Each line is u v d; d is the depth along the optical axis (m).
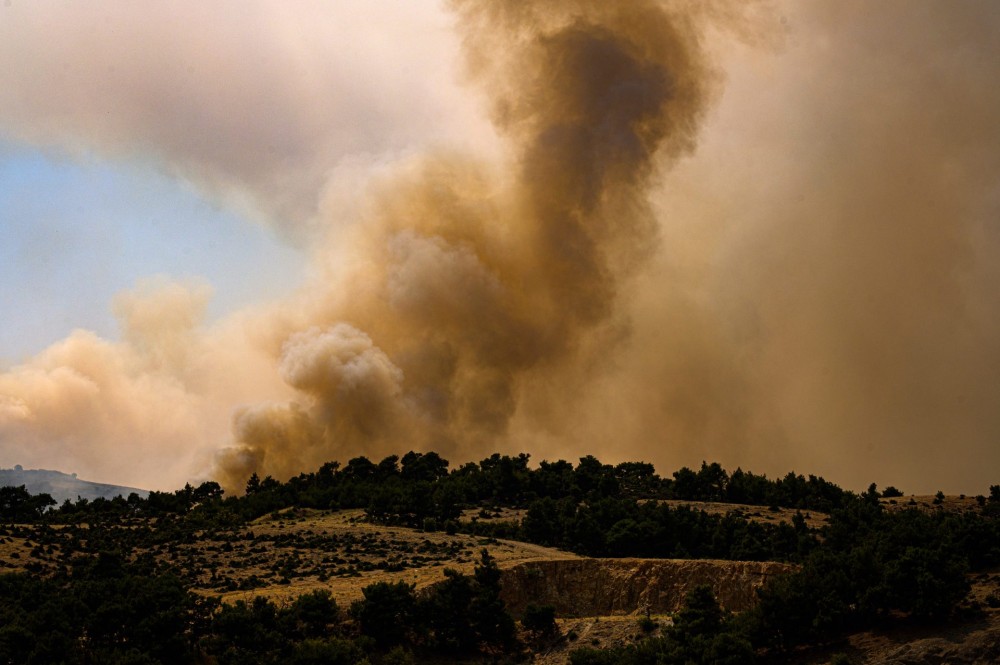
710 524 137.00
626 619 105.50
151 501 180.50
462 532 147.38
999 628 87.06
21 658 85.75
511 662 100.19
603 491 177.88
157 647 90.06
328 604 101.06
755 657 89.38
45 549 129.00
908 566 94.00
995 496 167.25
